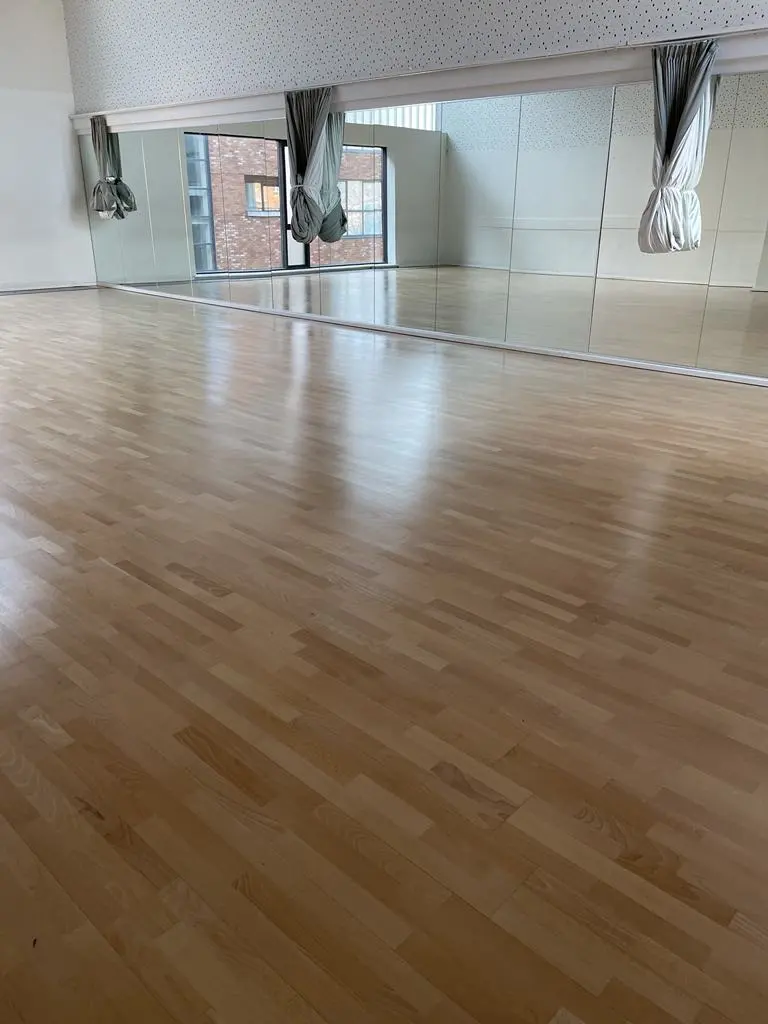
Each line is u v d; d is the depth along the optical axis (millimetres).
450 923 1405
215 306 9227
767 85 4918
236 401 4988
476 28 5977
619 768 1799
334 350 6684
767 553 2918
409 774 1772
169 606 2486
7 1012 1247
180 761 1811
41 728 1924
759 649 2285
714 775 1783
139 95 9156
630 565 2803
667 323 5820
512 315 6648
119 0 8891
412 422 4555
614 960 1341
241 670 2156
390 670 2156
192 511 3240
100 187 9945
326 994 1276
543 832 1613
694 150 5219
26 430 4348
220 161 8500
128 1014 1246
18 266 10242
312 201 7543
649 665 2197
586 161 5816
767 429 4453
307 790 1723
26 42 9594
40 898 1454
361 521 3156
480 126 6328
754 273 5309
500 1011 1252
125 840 1587
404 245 7113
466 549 2914
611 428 4465
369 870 1518
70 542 2943
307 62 7230
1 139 9711
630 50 5297
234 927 1394
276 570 2732
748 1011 1260
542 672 2156
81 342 6977
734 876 1516
